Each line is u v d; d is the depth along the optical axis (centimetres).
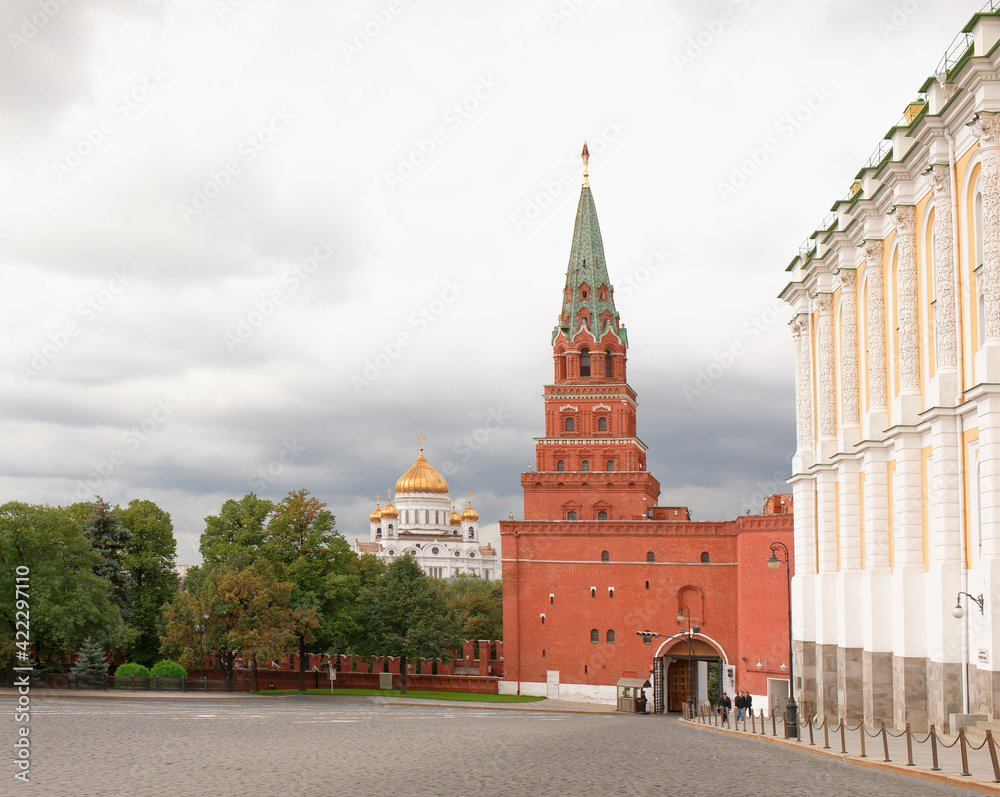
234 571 7594
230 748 2423
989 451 3300
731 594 9075
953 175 3688
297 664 9894
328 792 1659
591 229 11731
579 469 10994
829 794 1773
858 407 5091
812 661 5716
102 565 8244
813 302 5866
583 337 11369
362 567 11025
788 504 10081
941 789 1941
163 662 7338
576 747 2662
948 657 3725
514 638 9331
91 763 2067
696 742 3186
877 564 4553
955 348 3725
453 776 1892
